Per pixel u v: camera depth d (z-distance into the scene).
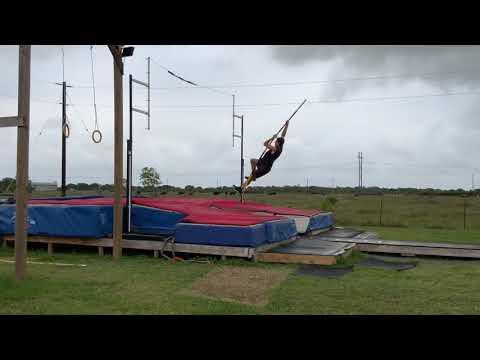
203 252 9.90
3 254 10.70
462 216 24.83
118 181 9.94
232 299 6.46
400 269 9.09
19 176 7.27
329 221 16.31
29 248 11.54
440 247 11.08
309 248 10.62
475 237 14.75
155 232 11.10
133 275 8.13
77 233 10.67
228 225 9.80
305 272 8.60
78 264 9.34
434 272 8.80
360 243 11.88
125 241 10.53
